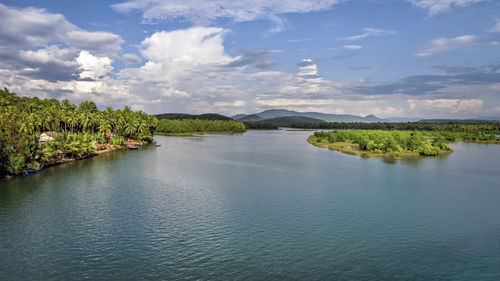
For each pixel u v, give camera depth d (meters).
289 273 42.53
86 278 40.94
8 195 75.25
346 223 59.88
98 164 119.94
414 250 49.53
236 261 45.50
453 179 97.25
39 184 86.25
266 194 78.62
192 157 142.88
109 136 191.62
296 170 110.94
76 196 75.06
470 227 58.72
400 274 42.78
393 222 60.62
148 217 61.72
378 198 76.00
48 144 121.12
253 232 55.28
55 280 40.41
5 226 56.53
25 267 43.28
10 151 94.00
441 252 49.00
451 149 175.50
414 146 163.12
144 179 93.88
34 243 50.16
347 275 42.28
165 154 153.00
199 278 41.22
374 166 119.94
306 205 70.12
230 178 96.62
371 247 50.25
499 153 165.12
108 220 59.91
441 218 63.03
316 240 52.44
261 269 43.47
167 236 53.28
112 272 42.38
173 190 81.44
